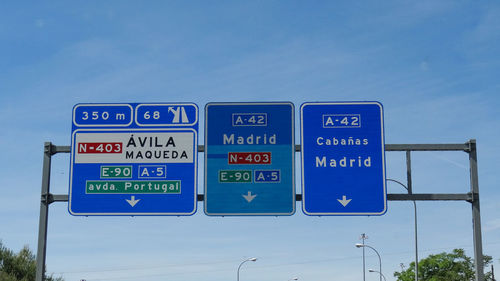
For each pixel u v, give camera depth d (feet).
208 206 51.83
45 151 54.85
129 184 52.80
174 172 52.80
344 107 52.42
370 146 51.70
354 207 50.80
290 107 52.90
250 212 51.49
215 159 52.49
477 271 51.16
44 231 53.67
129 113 54.08
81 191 53.01
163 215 52.03
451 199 51.93
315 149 51.85
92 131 53.98
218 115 53.16
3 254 112.78
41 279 53.11
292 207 51.34
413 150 52.21
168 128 53.57
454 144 52.47
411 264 218.79
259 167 52.16
